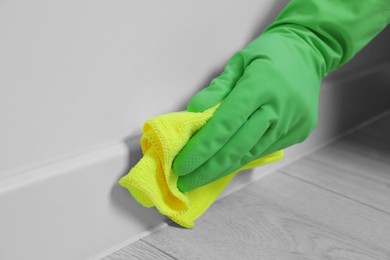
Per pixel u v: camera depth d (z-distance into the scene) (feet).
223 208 1.76
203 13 1.60
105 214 1.43
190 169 1.39
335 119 2.47
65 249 1.34
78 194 1.33
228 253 1.50
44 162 1.27
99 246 1.44
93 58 1.30
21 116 1.18
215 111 1.45
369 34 1.72
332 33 1.68
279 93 1.46
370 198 1.91
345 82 2.46
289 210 1.77
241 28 1.78
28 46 1.15
